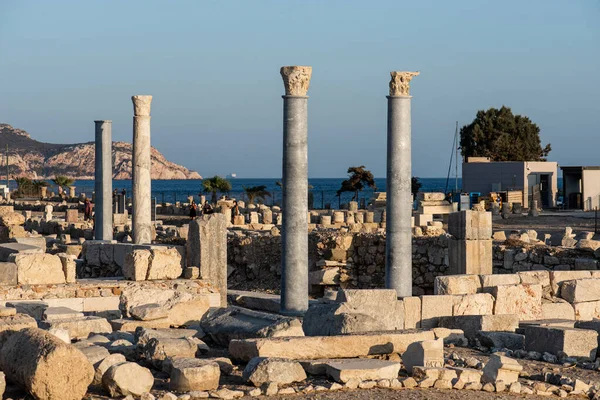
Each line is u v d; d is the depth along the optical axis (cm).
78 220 5353
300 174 2012
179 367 1259
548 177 7700
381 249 2956
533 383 1417
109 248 2788
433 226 3850
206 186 8031
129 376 1226
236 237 3281
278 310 2239
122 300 1869
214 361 1302
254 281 3162
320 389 1264
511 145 11006
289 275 2019
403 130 2222
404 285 2227
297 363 1329
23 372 1190
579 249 2739
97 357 1346
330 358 1427
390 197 2231
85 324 1647
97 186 3322
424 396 1249
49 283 2144
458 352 1695
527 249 2828
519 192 7206
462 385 1331
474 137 11075
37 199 8625
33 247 2567
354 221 4988
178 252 2330
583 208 7050
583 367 1590
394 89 2222
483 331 1791
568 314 2117
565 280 2181
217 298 2277
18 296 2061
